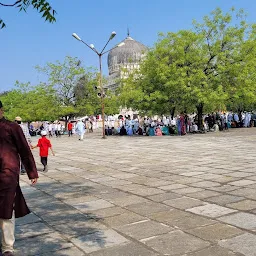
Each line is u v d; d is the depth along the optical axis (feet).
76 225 16.42
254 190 21.47
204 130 96.27
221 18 92.53
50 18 13.52
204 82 87.10
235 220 15.70
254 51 89.35
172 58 93.81
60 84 140.67
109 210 18.69
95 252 12.97
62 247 13.71
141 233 14.66
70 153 53.88
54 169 36.60
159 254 12.37
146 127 98.43
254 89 89.66
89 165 38.09
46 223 17.10
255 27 92.58
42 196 23.43
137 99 94.89
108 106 143.23
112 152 51.21
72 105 142.41
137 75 106.83
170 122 100.68
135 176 28.99
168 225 15.51
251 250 12.28
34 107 151.02
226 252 12.21
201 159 37.65
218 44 90.63
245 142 56.39
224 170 29.50
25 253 13.29
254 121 113.19
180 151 47.26
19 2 13.07
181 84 86.53
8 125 12.39
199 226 15.14
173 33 93.61
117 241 13.94
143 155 44.62
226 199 19.56
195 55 89.71
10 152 12.19
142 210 18.22
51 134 128.36
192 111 115.65
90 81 139.44
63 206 20.29
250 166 30.94
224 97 85.40
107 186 25.46
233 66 88.28
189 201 19.53
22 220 17.80
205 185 23.67
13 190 11.72
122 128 104.78
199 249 12.60
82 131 88.07
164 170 31.24
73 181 28.58
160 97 91.45
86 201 21.15
